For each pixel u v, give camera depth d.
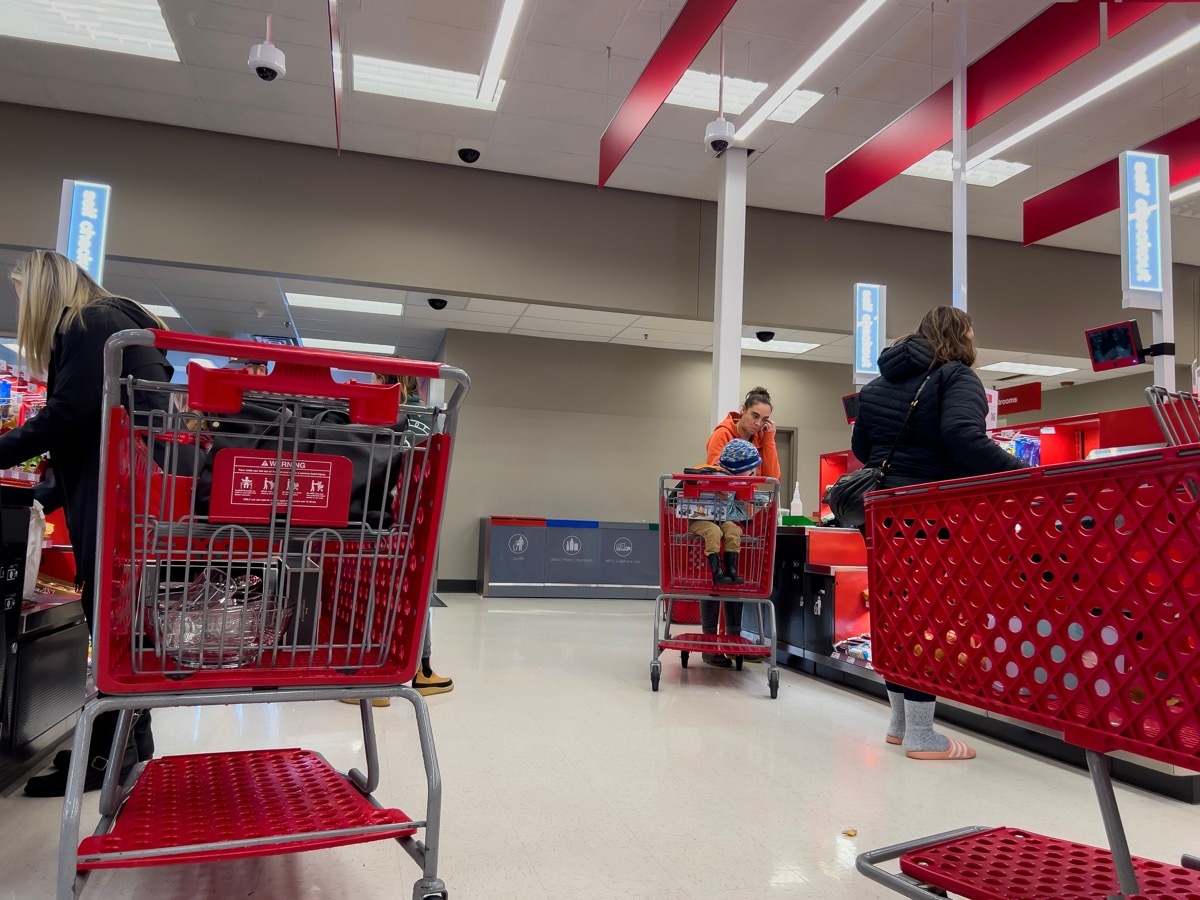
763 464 4.69
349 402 1.28
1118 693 1.06
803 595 4.41
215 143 6.64
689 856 1.82
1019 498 1.21
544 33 5.30
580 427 11.19
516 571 9.98
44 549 2.84
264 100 6.14
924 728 2.73
